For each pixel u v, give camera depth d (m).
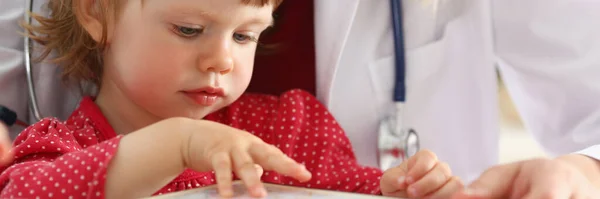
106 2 0.89
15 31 1.00
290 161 0.67
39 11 1.00
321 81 1.08
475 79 1.15
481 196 0.66
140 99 0.89
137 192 0.71
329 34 1.05
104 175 0.69
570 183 0.68
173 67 0.86
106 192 0.69
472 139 1.16
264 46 1.16
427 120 1.14
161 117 0.92
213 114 1.04
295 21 1.15
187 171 0.91
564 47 1.12
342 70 1.12
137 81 0.88
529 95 1.19
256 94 1.11
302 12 1.15
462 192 0.67
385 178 0.80
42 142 0.82
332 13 1.04
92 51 0.97
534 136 1.21
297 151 1.04
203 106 0.90
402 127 1.13
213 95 0.89
